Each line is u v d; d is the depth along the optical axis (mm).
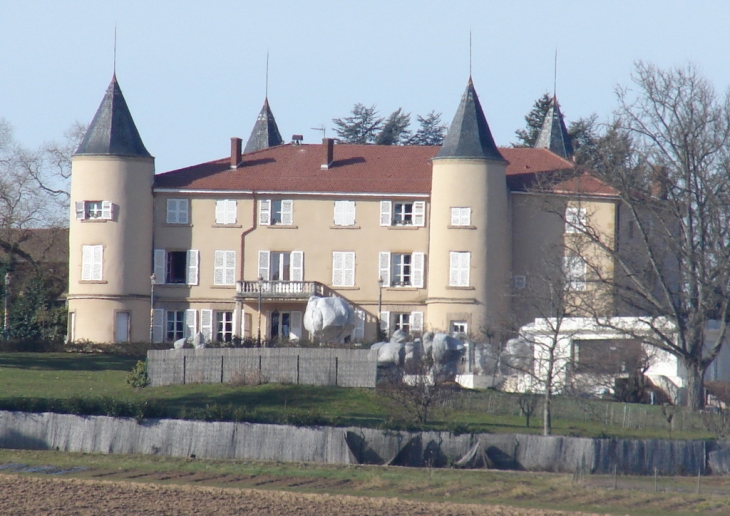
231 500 138625
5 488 144125
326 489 146375
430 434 161625
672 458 161875
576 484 149875
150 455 165750
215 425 165875
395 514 132625
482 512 134250
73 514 131250
